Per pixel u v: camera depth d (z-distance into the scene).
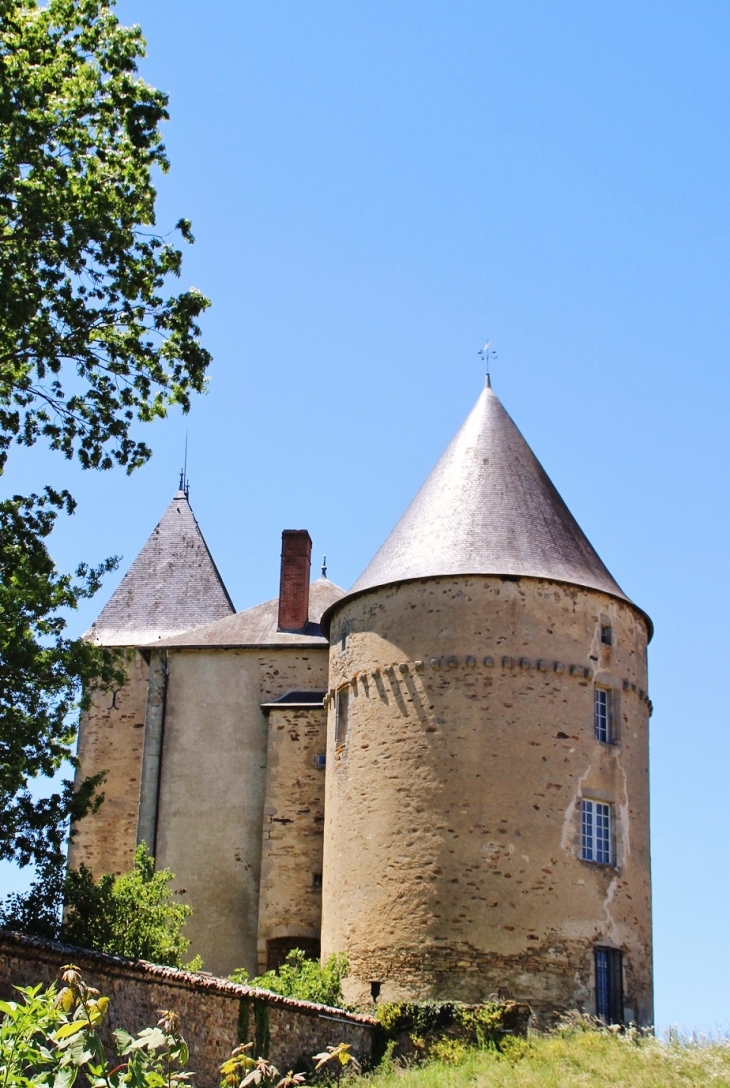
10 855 20.81
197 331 22.42
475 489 28.33
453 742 25.80
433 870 25.14
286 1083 11.27
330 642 29.42
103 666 21.88
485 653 26.25
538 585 26.92
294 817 30.84
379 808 26.14
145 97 21.67
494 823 25.25
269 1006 19.75
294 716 31.70
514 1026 22.84
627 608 28.17
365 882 25.91
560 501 29.39
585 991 24.61
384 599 27.55
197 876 31.52
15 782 20.41
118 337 22.25
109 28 21.83
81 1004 10.31
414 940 24.86
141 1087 10.12
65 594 21.34
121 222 21.62
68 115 21.45
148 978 17.38
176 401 22.50
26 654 20.61
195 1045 17.94
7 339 20.95
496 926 24.61
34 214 20.00
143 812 32.38
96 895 21.72
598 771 26.34
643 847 26.94
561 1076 19.00
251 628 34.16
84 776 34.78
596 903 25.38
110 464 22.31
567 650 26.73
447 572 26.84
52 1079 9.89
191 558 39.28
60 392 22.08
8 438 21.91
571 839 25.56
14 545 21.70
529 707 26.08
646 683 28.50
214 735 32.84
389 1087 19.42
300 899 30.12
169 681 33.50
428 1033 22.94
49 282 20.91
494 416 30.09
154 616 37.94
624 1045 20.92
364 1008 24.84
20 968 15.69
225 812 32.06
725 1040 20.97
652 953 26.55
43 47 21.23
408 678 26.58
